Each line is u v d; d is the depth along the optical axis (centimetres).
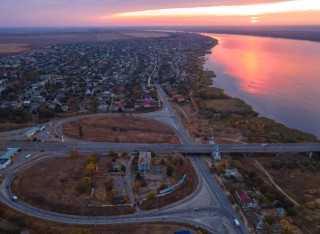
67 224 13425
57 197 15150
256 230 13338
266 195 15938
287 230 13375
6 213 13688
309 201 16000
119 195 15512
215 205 15050
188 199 15512
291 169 19612
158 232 12900
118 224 13450
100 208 14425
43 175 17312
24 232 12512
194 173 18288
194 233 12862
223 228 13362
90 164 17800
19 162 19000
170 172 17500
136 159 19375
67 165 18600
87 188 15888
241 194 15800
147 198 15250
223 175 18062
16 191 15825
